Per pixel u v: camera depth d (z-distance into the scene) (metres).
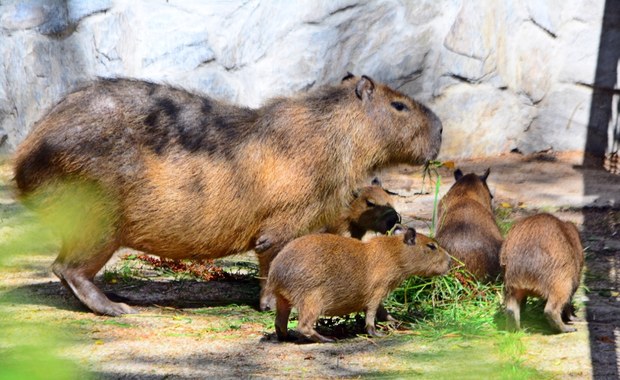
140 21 18.17
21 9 19.36
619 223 14.91
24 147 10.43
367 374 8.25
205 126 10.66
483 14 18.62
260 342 9.39
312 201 10.74
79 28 18.70
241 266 13.21
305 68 18.39
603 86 18.66
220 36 18.28
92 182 10.19
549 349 8.97
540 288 9.31
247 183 10.57
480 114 18.80
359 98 11.03
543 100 18.92
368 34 18.48
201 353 8.96
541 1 18.67
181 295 11.59
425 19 18.58
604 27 18.58
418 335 9.62
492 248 10.99
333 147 10.81
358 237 12.69
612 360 8.58
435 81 18.62
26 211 15.74
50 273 12.57
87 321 10.14
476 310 10.31
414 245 9.52
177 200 10.41
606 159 18.69
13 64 19.59
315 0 18.36
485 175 12.73
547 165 18.31
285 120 10.77
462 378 8.04
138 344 9.25
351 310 9.45
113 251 10.55
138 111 10.45
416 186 17.34
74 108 10.32
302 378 8.14
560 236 9.36
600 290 11.46
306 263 9.04
